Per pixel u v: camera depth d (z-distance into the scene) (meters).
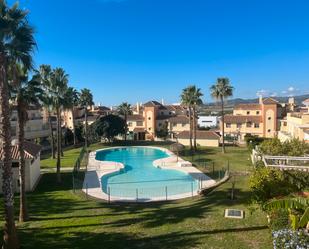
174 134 93.19
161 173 46.28
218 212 24.44
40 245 19.02
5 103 18.03
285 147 33.69
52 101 42.47
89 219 24.12
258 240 18.41
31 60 20.80
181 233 20.30
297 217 15.65
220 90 63.84
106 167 49.50
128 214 25.36
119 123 81.06
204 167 47.50
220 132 88.56
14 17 19.34
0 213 26.27
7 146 17.97
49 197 31.61
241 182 34.81
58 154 39.12
